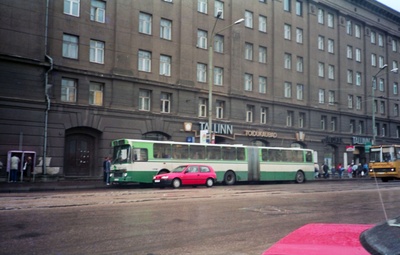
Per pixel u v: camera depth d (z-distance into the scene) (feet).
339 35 144.25
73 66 82.17
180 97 97.76
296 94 127.44
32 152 74.79
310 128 130.00
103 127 84.99
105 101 85.87
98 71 85.25
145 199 45.83
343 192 59.98
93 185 70.44
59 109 79.56
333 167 133.90
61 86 81.10
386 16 164.45
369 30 157.99
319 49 136.77
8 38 74.28
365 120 151.84
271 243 22.74
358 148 150.61
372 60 158.71
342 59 144.66
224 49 108.68
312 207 39.91
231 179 83.25
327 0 139.64
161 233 25.35
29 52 76.43
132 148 70.49
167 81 96.17
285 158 93.50
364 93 152.66
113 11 88.53
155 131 93.09
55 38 80.33
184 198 47.55
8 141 73.26
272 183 93.61
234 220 30.89
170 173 69.31
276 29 122.72
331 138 135.23
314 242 9.23
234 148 84.64
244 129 110.63
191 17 101.65
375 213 35.88
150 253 20.18
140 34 92.27
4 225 27.58
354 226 11.44
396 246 7.48
